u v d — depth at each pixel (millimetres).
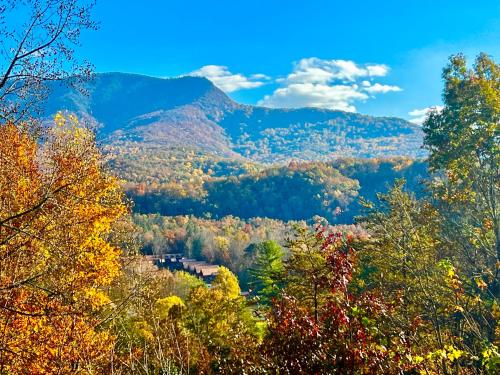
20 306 7531
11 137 10070
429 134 21109
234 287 36500
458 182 20062
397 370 4883
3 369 7219
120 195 14453
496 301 11062
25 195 9227
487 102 18609
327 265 5605
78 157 11203
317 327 5074
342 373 4801
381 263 15828
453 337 8172
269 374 5312
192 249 101750
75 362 7570
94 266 11797
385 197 17297
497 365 5090
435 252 15516
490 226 18188
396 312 8617
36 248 8352
